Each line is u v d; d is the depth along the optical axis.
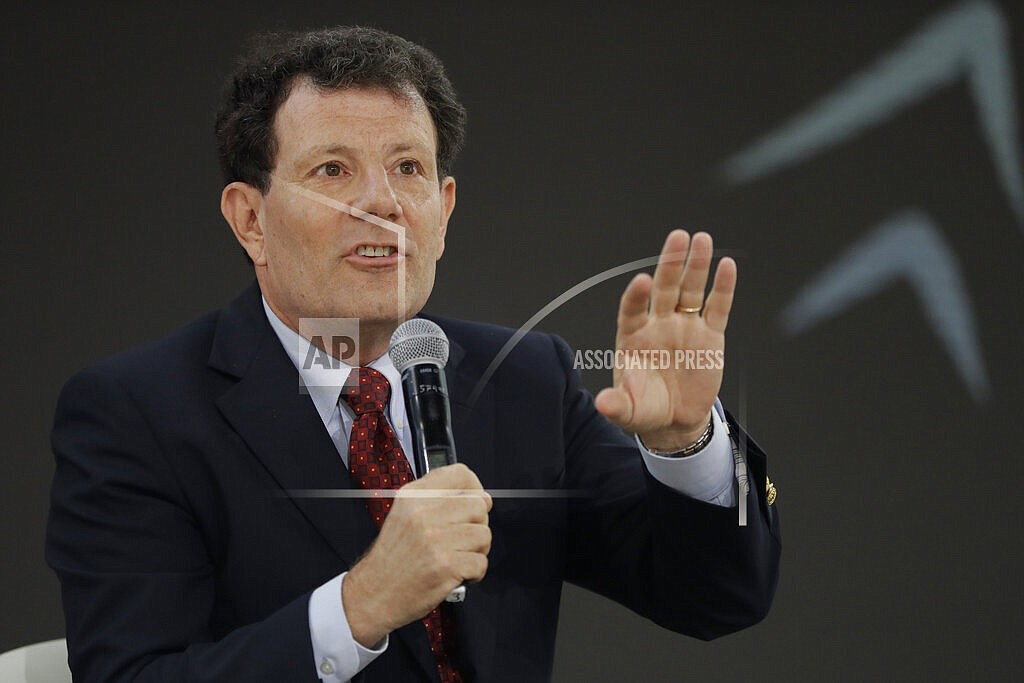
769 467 12.59
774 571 6.05
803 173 12.70
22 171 11.80
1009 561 12.66
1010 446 12.68
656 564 6.04
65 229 11.88
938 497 12.71
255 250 5.95
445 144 6.12
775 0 12.66
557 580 6.34
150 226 12.01
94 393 5.73
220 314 6.31
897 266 12.74
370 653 4.89
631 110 12.66
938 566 12.70
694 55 12.70
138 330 12.00
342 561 5.53
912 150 12.71
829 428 12.68
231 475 5.59
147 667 5.09
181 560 5.48
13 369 11.82
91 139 11.91
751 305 12.65
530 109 12.61
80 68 11.85
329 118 5.50
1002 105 12.63
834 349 12.70
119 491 5.50
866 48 12.72
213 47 12.02
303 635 4.86
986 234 12.69
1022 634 12.66
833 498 12.69
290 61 5.66
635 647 12.51
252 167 5.77
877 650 12.63
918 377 12.72
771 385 12.64
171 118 12.00
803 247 12.70
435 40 12.45
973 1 12.64
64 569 5.44
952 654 12.66
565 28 12.62
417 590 4.76
